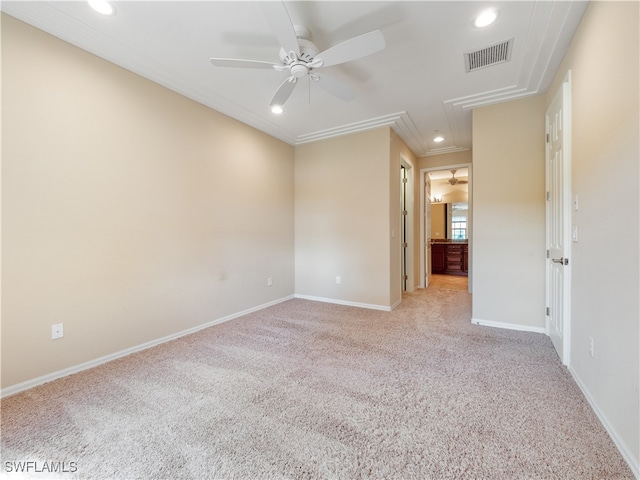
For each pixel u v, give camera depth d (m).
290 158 4.59
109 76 2.38
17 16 1.88
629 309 1.31
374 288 3.98
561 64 2.35
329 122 3.80
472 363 2.31
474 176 3.24
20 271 1.93
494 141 3.14
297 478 1.26
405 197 5.20
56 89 2.07
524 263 3.02
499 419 1.63
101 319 2.34
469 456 1.36
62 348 2.13
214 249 3.32
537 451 1.39
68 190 2.14
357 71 2.61
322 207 4.40
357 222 4.10
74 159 2.17
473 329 3.11
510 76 2.67
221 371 2.22
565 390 1.90
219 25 2.04
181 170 2.96
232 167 3.56
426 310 3.92
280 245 4.36
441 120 3.72
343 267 4.23
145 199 2.64
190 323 3.05
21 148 1.92
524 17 1.94
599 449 1.39
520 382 2.01
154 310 2.72
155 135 2.72
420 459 1.35
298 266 4.66
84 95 2.22
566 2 1.78
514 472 1.27
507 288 3.11
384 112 3.49
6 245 1.87
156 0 1.79
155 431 1.56
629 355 1.31
